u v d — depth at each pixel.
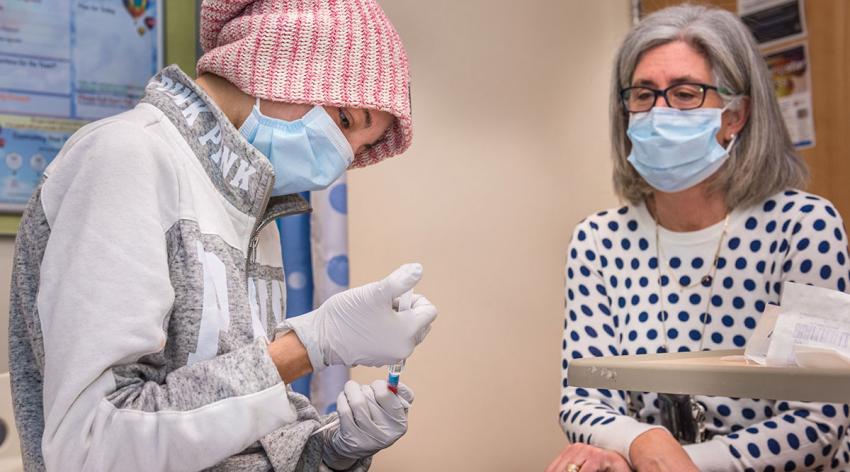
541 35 3.00
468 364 2.75
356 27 1.10
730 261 1.66
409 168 2.67
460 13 2.81
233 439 0.87
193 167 1.02
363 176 2.58
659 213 1.76
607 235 1.82
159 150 0.97
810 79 2.47
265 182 1.06
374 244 2.58
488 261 2.81
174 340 0.96
